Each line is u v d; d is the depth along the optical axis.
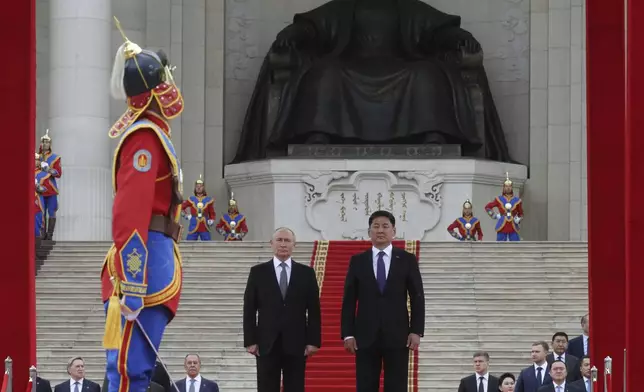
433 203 78.56
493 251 61.59
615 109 26.77
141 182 21.59
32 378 22.08
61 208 71.12
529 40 85.56
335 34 81.69
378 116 79.62
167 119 22.33
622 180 26.78
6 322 22.38
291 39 80.69
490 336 54.78
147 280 21.77
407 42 81.69
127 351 21.67
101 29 72.12
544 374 41.22
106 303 21.89
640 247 23.34
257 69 85.69
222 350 53.56
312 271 34.09
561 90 84.88
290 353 33.78
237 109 85.19
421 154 79.12
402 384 32.56
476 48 80.75
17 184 22.23
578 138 84.12
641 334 23.39
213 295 58.19
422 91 79.94
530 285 59.06
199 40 84.62
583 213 83.44
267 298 33.78
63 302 57.59
